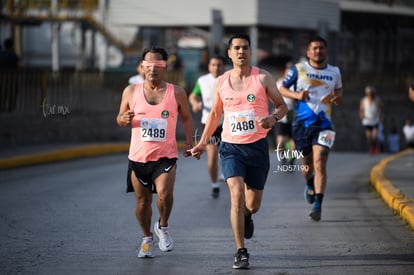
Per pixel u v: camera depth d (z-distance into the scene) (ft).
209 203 89.51
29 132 158.71
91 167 130.11
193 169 127.13
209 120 60.39
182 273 54.65
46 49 313.12
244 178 58.18
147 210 59.67
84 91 174.81
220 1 241.76
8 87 153.48
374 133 173.27
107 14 288.10
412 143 212.64
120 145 163.32
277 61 290.15
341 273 54.24
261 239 67.46
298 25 257.14
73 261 58.70
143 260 59.06
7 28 258.78
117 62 309.22
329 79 78.69
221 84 59.26
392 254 60.54
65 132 168.55
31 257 60.13
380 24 327.06
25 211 82.94
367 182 108.99
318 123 78.28
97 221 76.89
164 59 58.75
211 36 208.95
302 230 71.82
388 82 253.03
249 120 58.23
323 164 76.84
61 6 279.49
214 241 66.69
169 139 58.49
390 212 81.66
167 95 58.70
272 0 244.42
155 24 251.39
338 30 277.23
